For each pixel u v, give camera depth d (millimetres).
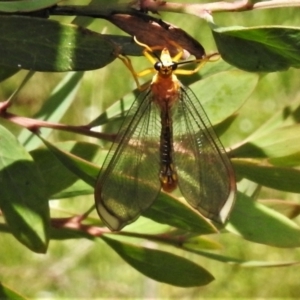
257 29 660
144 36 694
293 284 1193
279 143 713
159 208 689
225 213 691
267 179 705
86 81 1157
